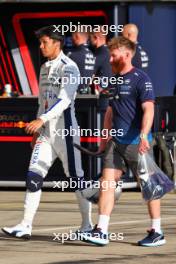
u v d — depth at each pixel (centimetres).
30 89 4672
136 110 2669
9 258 2520
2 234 2939
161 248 2673
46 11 4559
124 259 2494
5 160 4150
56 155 2850
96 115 3947
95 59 4062
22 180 4141
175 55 4797
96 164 3972
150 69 4641
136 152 2669
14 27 4647
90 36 4081
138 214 3400
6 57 4691
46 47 2789
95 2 4428
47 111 2758
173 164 3953
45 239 2838
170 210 3516
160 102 4028
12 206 3672
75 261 2467
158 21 4653
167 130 4084
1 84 4719
